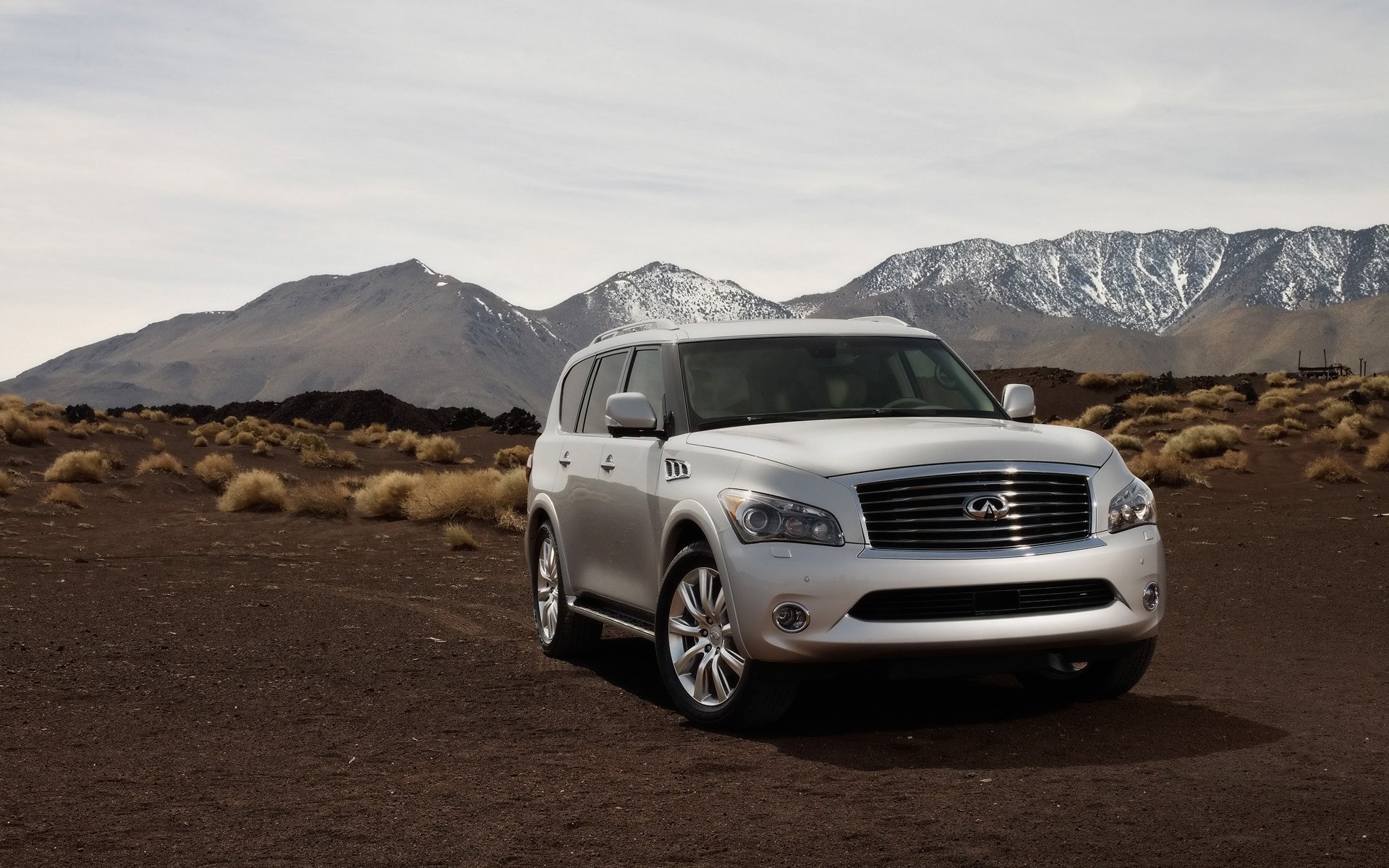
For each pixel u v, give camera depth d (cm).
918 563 575
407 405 8131
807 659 576
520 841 434
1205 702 690
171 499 2762
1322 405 3681
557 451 870
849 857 406
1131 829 430
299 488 2662
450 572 1528
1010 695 711
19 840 439
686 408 707
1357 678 773
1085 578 596
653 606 700
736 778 523
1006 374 5772
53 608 1126
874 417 697
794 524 583
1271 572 1322
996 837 424
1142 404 4322
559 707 697
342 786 520
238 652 891
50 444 3612
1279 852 401
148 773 545
